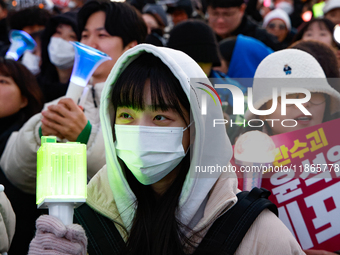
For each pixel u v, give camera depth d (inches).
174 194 66.1
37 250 53.5
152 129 64.4
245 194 66.7
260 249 62.1
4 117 118.1
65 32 144.5
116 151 68.1
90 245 66.1
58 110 89.7
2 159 106.4
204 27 127.0
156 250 63.5
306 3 225.3
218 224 63.4
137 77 64.7
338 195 78.3
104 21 112.2
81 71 89.1
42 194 55.7
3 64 117.2
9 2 233.3
